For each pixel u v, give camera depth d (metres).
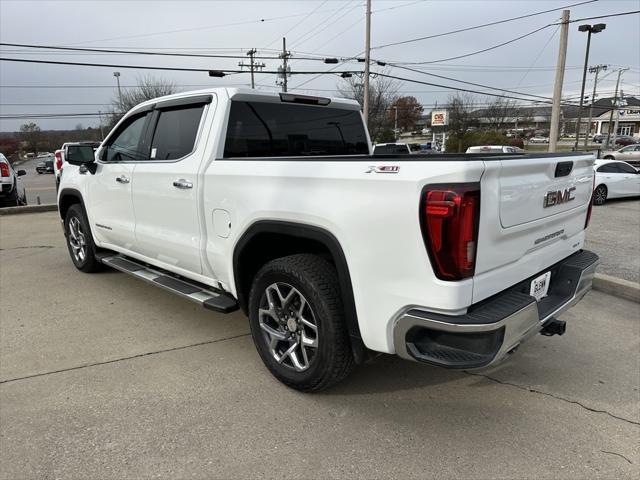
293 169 2.77
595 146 61.97
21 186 14.90
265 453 2.48
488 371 3.39
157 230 3.96
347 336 2.74
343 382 3.21
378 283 2.43
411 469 2.38
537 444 2.58
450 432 2.68
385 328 2.45
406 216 2.25
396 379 3.26
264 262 3.37
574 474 2.35
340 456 2.46
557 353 3.70
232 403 2.93
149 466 2.38
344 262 2.57
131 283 5.30
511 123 79.50
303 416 2.81
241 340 3.84
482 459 2.45
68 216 5.64
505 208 2.37
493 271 2.40
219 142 3.40
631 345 3.84
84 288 5.13
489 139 49.62
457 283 2.19
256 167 3.01
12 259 6.46
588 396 3.07
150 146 4.04
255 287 3.12
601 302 4.89
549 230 2.88
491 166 2.22
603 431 2.70
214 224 3.35
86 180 4.98
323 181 2.60
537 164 2.57
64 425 2.70
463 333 2.19
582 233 3.43
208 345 3.74
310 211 2.66
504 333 2.25
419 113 73.38
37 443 2.54
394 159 2.33
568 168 2.95
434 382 3.23
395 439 2.61
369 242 2.42
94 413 2.82
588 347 3.80
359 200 2.44
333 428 2.70
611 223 10.23
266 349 3.16
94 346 3.71
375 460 2.44
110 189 4.52
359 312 2.54
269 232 2.95
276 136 3.81
